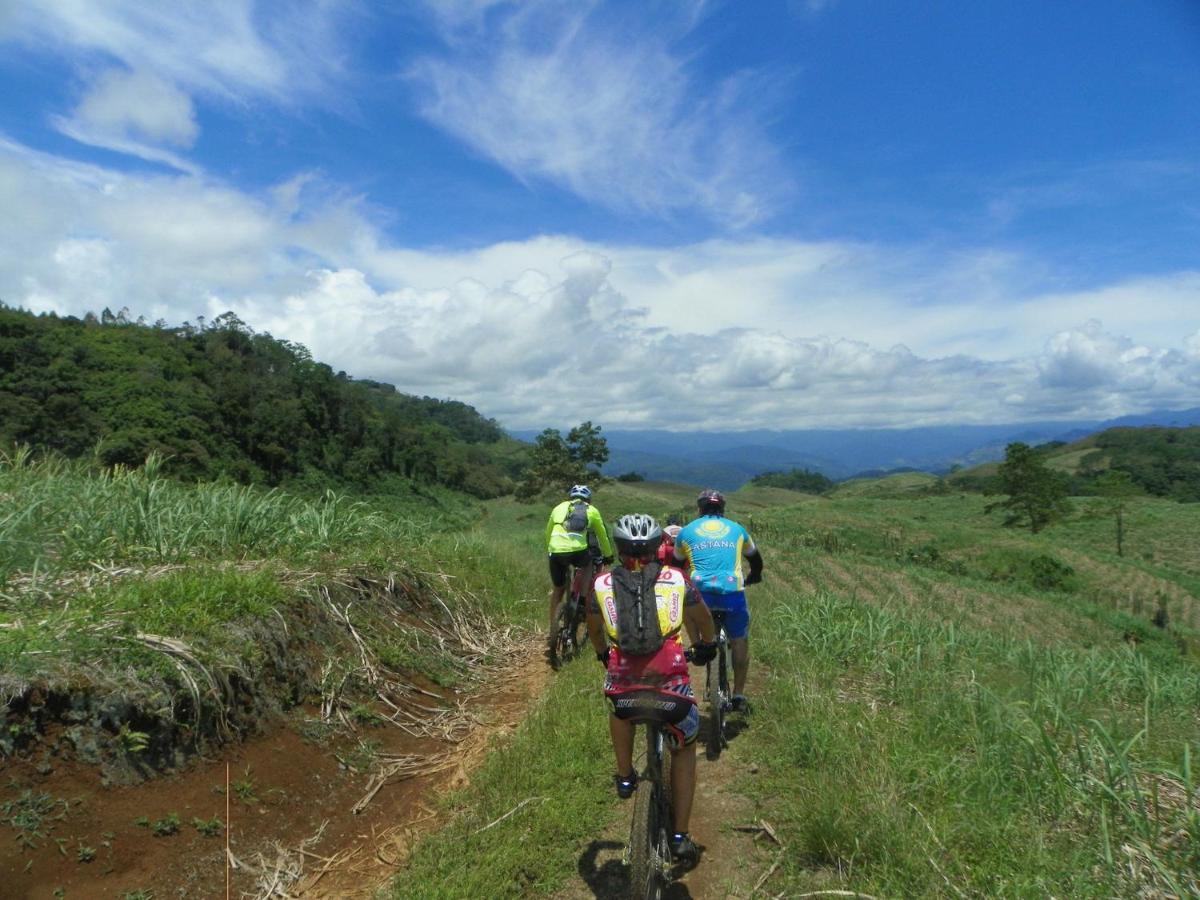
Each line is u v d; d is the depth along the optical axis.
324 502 8.45
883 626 8.37
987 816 3.89
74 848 3.44
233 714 4.52
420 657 6.79
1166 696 7.53
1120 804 3.70
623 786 3.70
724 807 4.57
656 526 3.80
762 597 12.45
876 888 3.46
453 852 3.93
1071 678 6.77
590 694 6.25
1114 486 86.94
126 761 3.86
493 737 5.57
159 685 4.12
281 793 4.38
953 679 6.55
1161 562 57.25
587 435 69.69
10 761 3.51
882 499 87.50
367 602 6.90
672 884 3.79
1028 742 4.44
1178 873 3.38
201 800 4.03
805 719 5.28
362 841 4.27
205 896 3.57
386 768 5.08
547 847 4.03
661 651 3.51
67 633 4.09
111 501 6.53
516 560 12.14
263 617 5.20
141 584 4.97
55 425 40.53
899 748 4.75
